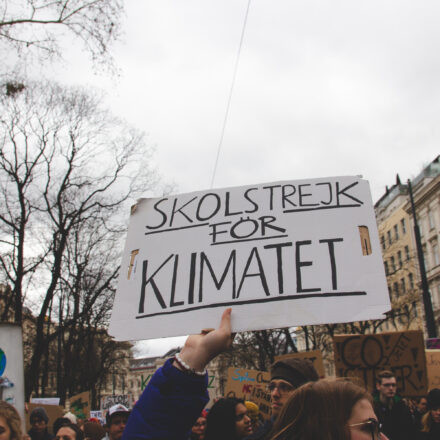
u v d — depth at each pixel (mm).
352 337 5793
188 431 1651
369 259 2359
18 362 3682
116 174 20625
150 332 2326
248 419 3975
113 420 4641
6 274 18547
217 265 2434
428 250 45719
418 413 6445
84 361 32969
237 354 34344
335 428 1502
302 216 2516
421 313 44438
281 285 2342
